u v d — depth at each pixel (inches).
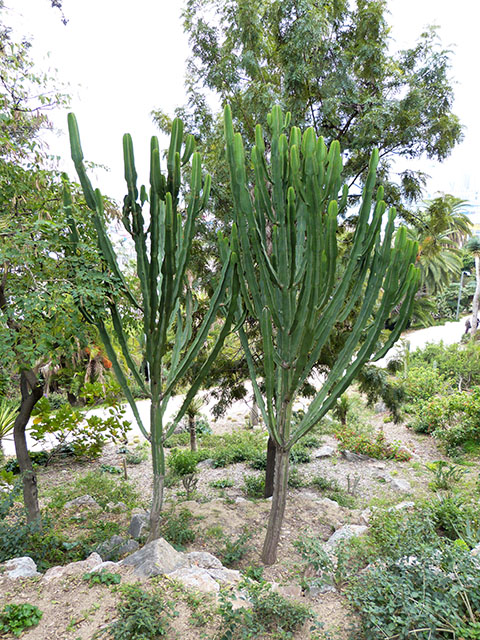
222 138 253.6
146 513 225.8
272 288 153.1
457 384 615.5
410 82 257.8
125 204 150.2
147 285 153.2
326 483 318.0
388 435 454.9
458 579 116.7
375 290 156.7
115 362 172.1
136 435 467.5
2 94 161.6
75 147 150.3
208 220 270.2
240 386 289.6
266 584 129.0
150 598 119.3
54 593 130.3
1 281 167.5
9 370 159.9
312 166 126.5
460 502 215.6
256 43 243.6
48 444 418.9
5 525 172.9
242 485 326.6
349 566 154.5
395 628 107.9
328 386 163.3
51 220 164.1
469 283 1385.3
